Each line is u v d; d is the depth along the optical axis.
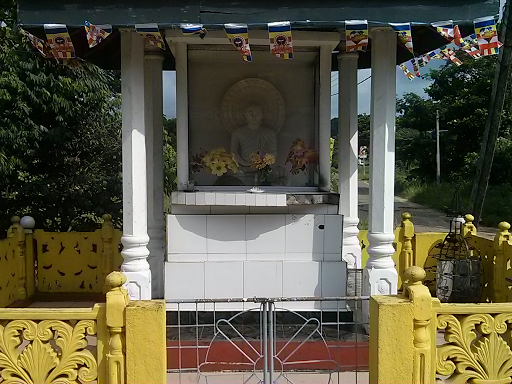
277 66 5.08
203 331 4.51
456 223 6.54
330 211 4.86
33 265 6.48
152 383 2.97
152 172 5.45
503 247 5.68
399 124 24.66
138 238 4.45
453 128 21.92
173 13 3.95
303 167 5.13
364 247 6.77
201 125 5.02
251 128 5.09
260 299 3.28
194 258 4.79
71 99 9.28
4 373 3.03
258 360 3.70
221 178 5.04
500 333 3.08
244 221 4.81
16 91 8.66
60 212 9.23
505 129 19.70
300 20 3.93
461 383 3.07
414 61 4.58
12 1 6.40
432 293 6.52
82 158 9.97
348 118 6.04
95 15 3.95
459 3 3.96
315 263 4.77
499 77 7.55
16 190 9.08
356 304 4.53
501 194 18.11
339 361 4.13
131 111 4.41
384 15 3.96
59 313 3.02
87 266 6.61
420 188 22.89
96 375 3.04
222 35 4.64
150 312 2.96
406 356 2.99
